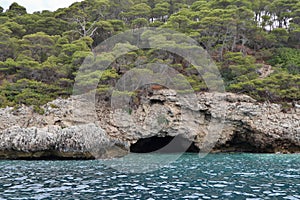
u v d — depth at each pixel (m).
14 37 39.09
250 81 32.91
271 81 33.25
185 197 12.23
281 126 29.78
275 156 27.39
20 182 15.20
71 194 12.69
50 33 42.97
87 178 16.36
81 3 43.97
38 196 12.31
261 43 42.62
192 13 42.75
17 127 26.00
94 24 40.50
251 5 46.66
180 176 17.08
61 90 31.64
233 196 12.41
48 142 25.14
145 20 40.62
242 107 30.62
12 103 29.05
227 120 30.94
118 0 48.25
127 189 13.66
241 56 36.38
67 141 25.36
